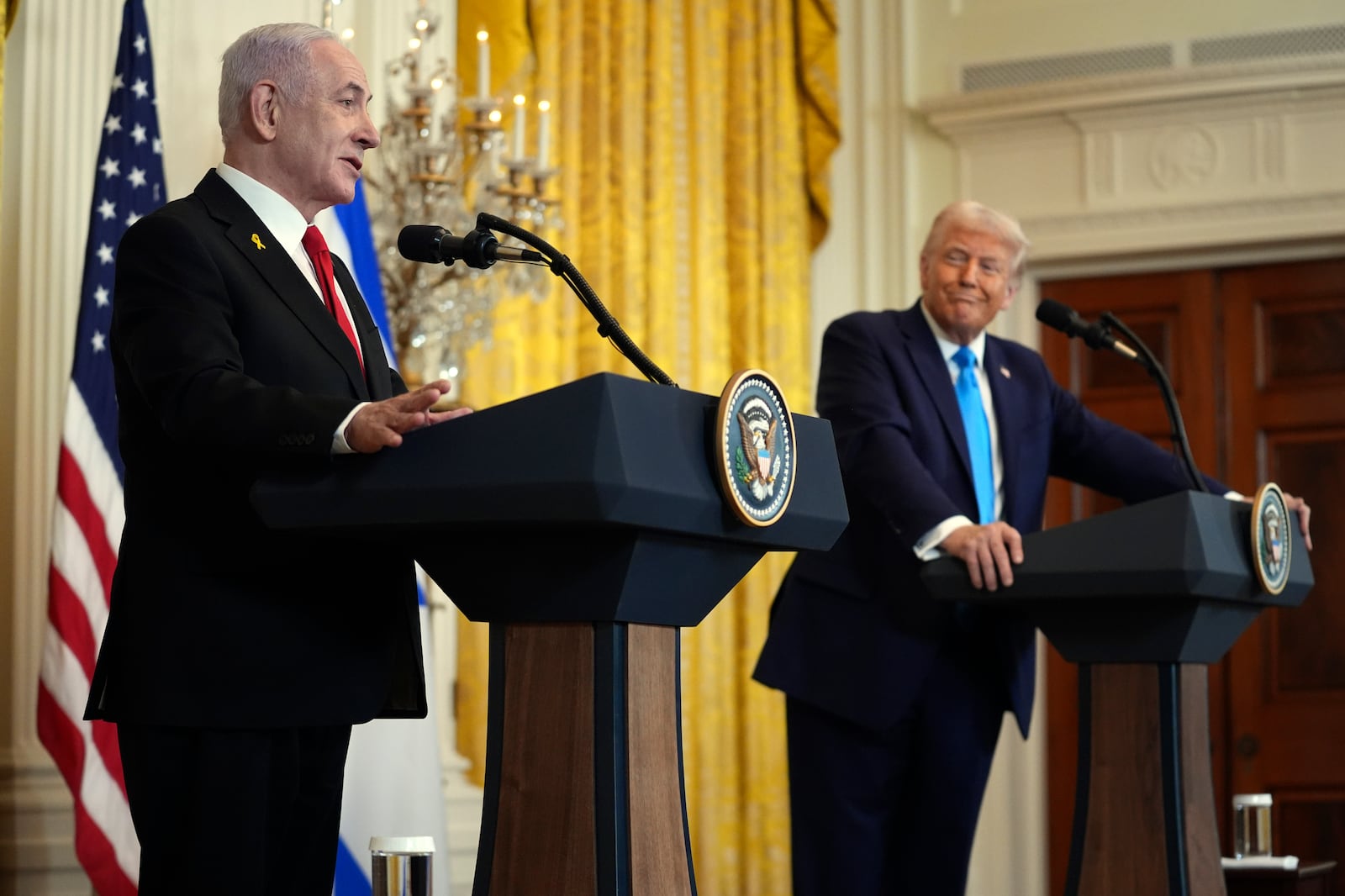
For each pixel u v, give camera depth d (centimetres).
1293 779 574
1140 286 611
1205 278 603
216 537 188
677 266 568
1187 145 588
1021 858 588
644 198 561
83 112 376
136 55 359
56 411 363
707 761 548
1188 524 240
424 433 164
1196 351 602
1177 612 245
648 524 158
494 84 514
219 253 195
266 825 190
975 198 618
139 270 189
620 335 189
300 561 190
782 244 597
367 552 196
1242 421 595
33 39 373
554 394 158
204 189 205
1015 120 609
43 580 356
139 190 352
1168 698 247
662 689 173
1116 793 250
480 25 515
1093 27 607
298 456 169
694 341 567
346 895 348
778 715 569
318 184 214
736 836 556
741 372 172
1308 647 578
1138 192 594
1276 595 261
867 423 293
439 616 471
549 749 168
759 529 174
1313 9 580
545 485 154
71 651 328
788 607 306
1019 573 253
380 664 196
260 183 212
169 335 181
